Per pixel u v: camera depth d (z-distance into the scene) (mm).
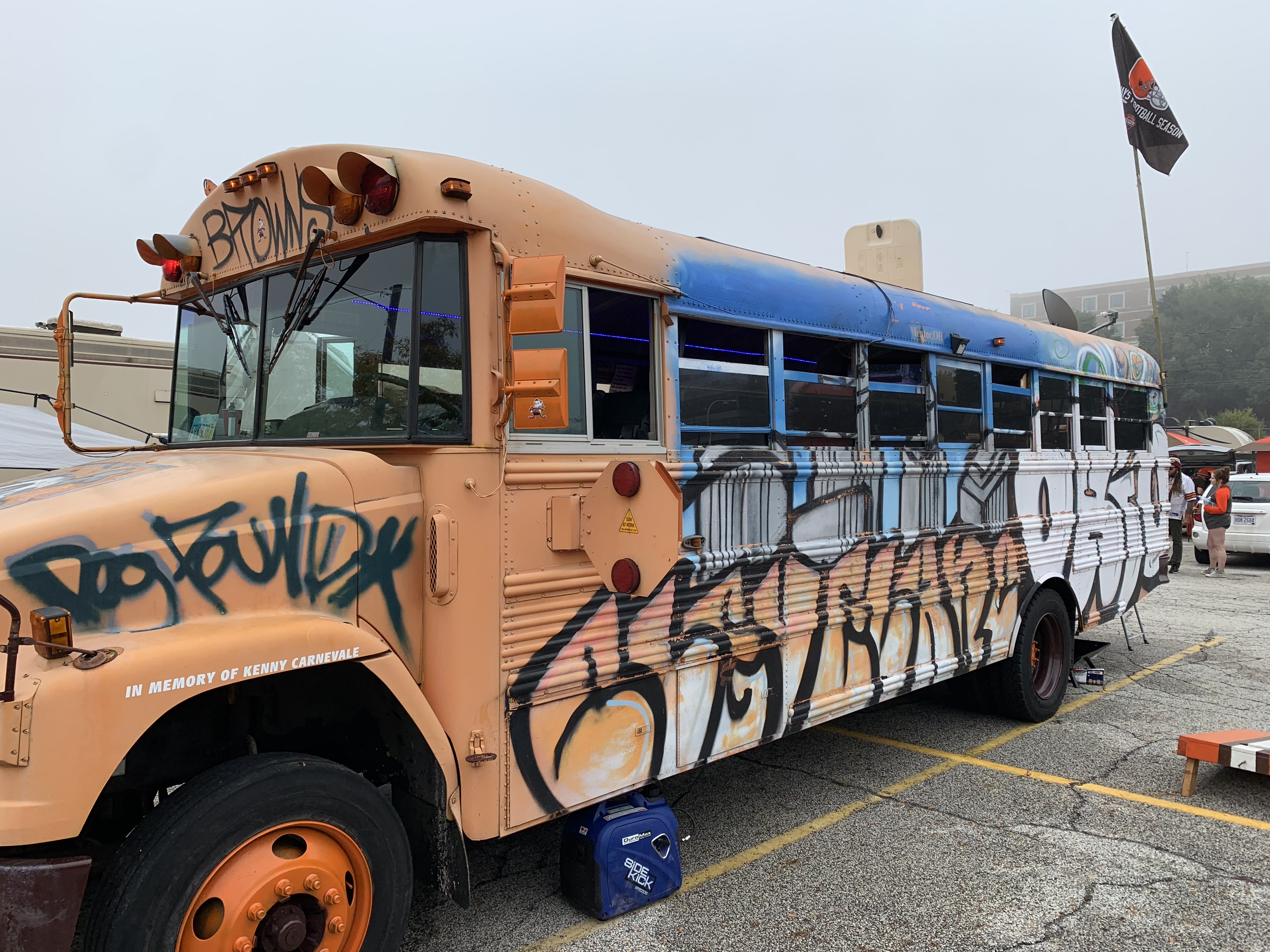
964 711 6223
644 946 3117
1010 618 5621
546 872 3738
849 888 3553
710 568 3588
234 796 2244
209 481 2469
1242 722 5930
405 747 2818
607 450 3234
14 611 1959
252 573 2443
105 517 2240
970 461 5227
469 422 2811
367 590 2684
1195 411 74250
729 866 3760
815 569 4152
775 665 3918
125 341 11562
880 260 6484
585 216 3178
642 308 3414
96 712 2020
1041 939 3168
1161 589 12398
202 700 2613
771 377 3961
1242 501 15750
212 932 2223
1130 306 84125
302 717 2805
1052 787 4703
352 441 2957
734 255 3879
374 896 2518
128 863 2143
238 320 3428
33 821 1943
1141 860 3805
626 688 3277
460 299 2834
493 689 2818
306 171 2799
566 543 3039
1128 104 10914
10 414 8562
